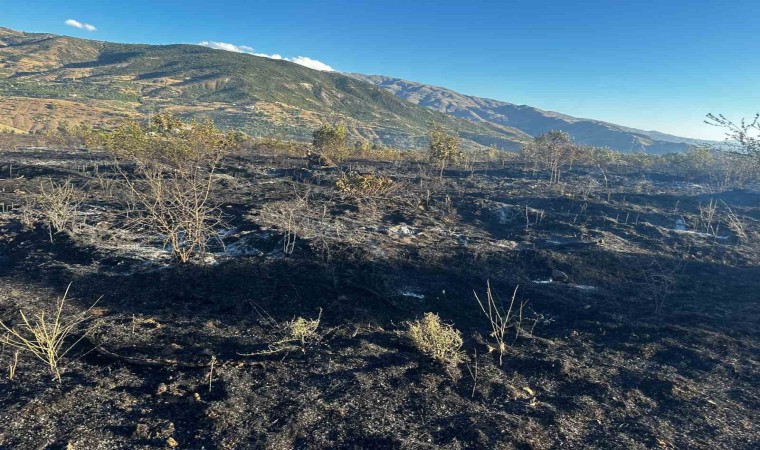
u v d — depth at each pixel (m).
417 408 4.10
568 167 23.27
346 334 5.47
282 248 8.18
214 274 6.91
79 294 6.02
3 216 9.34
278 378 4.43
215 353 4.77
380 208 12.26
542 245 9.96
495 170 22.00
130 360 4.54
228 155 20.89
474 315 6.34
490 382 4.61
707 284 7.93
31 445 3.26
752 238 10.94
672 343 5.64
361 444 3.55
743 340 5.74
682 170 23.02
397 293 6.81
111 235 8.57
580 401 4.34
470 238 10.20
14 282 6.26
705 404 4.36
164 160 11.70
